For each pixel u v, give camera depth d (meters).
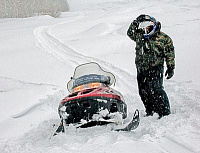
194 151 3.05
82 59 11.61
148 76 4.67
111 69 9.45
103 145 3.33
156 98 4.65
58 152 3.29
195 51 9.99
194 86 6.53
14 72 10.25
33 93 7.07
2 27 31.97
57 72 9.70
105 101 4.00
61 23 31.61
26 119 5.57
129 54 11.39
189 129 3.65
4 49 15.82
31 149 3.60
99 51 12.80
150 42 4.59
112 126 3.96
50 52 13.76
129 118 4.91
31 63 11.58
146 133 3.71
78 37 17.92
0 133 4.90
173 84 6.86
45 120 5.35
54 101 6.69
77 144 3.46
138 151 3.11
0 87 7.92
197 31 13.74
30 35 20.81
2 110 6.06
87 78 4.70
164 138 3.44
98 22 26.56
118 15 29.77
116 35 16.16
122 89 7.35
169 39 4.57
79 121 4.04
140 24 4.69
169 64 4.50
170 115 4.29
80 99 3.94
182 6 33.03
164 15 22.38
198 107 4.70
